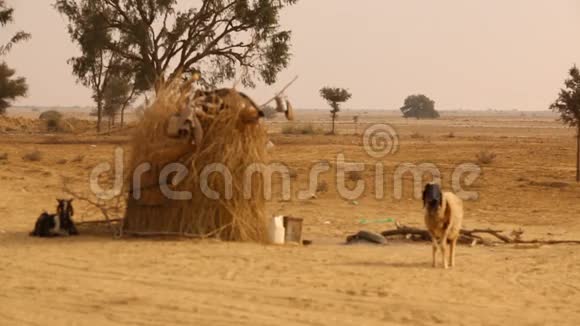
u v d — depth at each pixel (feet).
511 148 199.21
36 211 90.22
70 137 238.27
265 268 55.01
